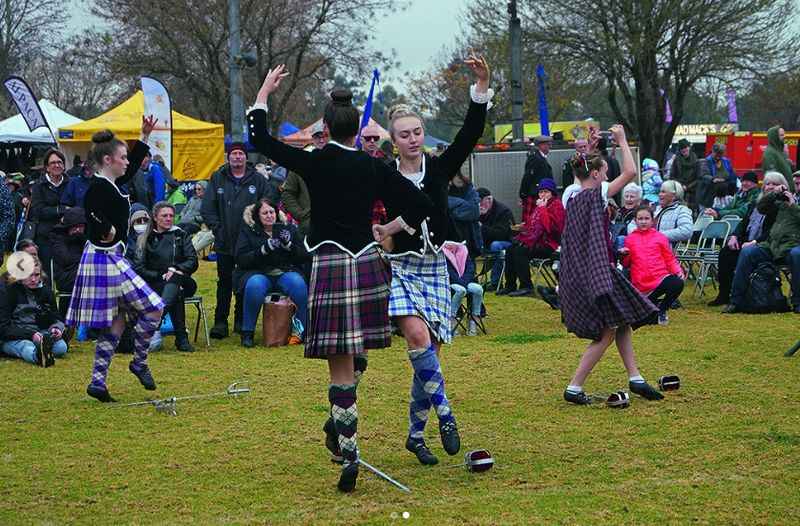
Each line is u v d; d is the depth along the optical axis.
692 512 4.73
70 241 10.20
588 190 6.91
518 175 18.50
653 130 30.69
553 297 12.02
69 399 7.55
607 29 28.42
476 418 6.68
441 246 5.56
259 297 9.98
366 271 5.03
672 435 6.14
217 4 32.47
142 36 33.41
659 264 10.54
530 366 8.47
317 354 4.98
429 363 5.42
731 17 28.20
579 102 35.75
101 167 7.21
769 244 11.51
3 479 5.47
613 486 5.14
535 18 29.00
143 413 7.03
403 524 4.62
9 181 17.28
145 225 9.84
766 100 36.41
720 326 10.49
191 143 24.34
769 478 5.25
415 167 5.58
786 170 15.09
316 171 5.03
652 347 9.24
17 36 46.94
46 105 28.36
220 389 7.84
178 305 9.83
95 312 7.16
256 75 35.38
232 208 10.38
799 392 7.26
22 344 9.13
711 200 19.58
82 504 5.03
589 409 6.88
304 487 5.24
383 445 6.05
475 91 5.62
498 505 4.85
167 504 5.00
